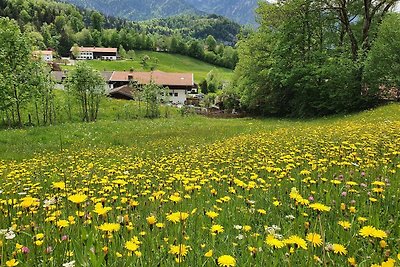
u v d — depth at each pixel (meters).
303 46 37.84
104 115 39.28
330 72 32.62
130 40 184.25
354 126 15.11
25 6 177.00
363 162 6.52
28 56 30.19
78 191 5.16
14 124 30.17
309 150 9.33
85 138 19.38
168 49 185.38
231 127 22.84
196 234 3.49
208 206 4.46
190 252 2.99
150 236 3.04
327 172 5.94
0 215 3.85
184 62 174.00
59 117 35.09
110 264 2.54
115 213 4.13
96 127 23.48
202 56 183.50
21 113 33.91
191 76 96.94
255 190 5.07
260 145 12.04
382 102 31.20
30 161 12.61
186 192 5.06
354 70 32.00
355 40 34.53
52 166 11.06
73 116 36.69
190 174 6.96
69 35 176.88
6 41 28.91
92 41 181.25
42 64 31.22
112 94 77.81
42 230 3.31
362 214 3.76
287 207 4.36
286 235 3.29
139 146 15.91
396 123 14.69
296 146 10.47
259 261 2.74
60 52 168.25
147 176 7.11
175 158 10.17
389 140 9.26
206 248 3.14
